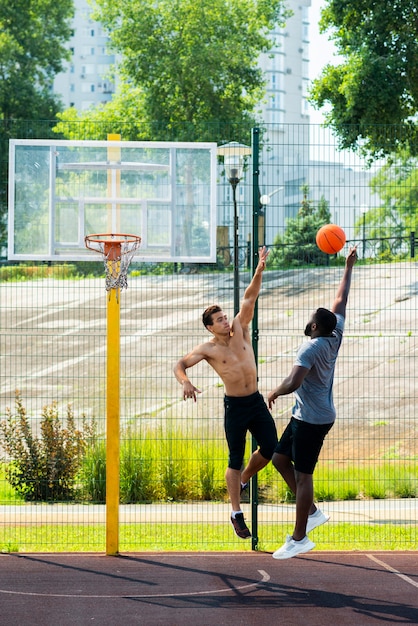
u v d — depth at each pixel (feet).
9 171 28.84
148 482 37.47
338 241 24.86
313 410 21.90
